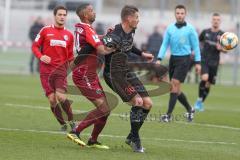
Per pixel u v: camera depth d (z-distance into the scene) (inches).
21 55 2704.2
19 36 2689.5
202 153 901.2
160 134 1080.8
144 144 964.0
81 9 925.2
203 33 1528.1
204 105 1690.5
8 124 1136.2
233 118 1384.1
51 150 874.8
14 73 2529.5
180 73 1277.1
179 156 868.0
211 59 1515.7
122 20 863.1
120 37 858.1
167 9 2982.3
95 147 908.6
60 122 1066.7
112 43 848.3
